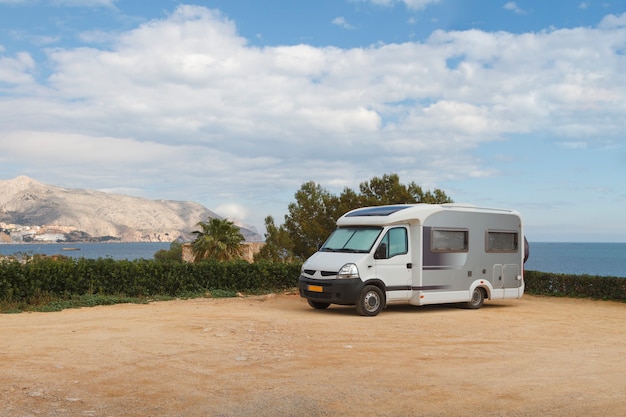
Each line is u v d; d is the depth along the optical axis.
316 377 7.61
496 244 17.73
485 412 6.12
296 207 33.22
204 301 17.91
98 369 7.86
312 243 32.84
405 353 9.49
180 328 11.76
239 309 15.85
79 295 17.06
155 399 6.46
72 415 5.84
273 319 13.52
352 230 16.20
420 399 6.60
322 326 12.47
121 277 17.91
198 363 8.37
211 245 33.00
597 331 12.88
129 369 7.89
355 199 31.14
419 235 15.93
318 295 15.21
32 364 8.09
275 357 8.90
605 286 20.81
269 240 33.00
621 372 8.25
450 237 16.58
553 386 7.30
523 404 6.45
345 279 14.75
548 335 12.00
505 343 10.76
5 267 15.81
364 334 11.46
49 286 16.50
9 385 6.91
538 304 19.42
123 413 5.93
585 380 7.67
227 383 7.23
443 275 16.36
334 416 5.94
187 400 6.44
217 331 11.41
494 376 7.84
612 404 6.46
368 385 7.21
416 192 30.59
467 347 10.20
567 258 137.38
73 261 17.39
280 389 6.95
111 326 11.95
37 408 6.04
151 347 9.54
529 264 100.12
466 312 16.41
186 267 19.31
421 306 17.97
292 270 21.75
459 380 7.57
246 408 6.18
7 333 10.90
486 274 17.39
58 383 7.06
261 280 21.02
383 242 15.42
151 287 18.53
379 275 15.20
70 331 11.20
